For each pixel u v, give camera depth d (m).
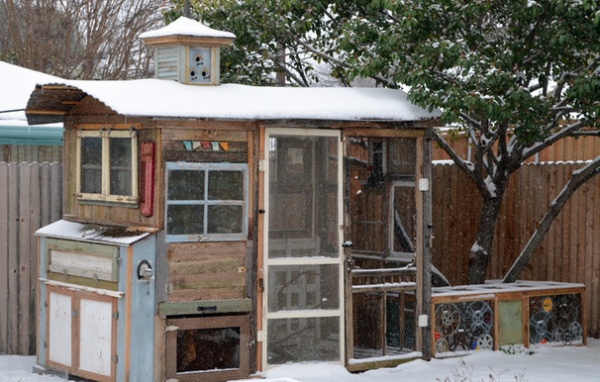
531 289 11.84
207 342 9.87
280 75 14.25
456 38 11.69
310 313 10.28
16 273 11.43
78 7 28.38
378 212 10.92
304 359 10.31
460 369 10.57
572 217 13.22
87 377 9.88
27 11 27.89
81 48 28.88
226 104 9.85
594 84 10.77
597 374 10.34
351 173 10.64
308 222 10.32
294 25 12.90
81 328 9.98
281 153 10.16
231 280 9.91
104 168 10.19
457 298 11.22
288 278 10.22
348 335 10.48
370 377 10.18
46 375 10.33
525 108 11.11
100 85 9.68
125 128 9.88
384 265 10.97
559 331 12.11
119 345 9.51
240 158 9.95
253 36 13.05
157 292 9.55
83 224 10.47
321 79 18.97
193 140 9.70
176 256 9.62
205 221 9.76
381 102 10.69
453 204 14.79
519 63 11.69
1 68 16.44
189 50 10.27
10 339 11.46
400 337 10.96
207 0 13.06
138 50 29.23
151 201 9.61
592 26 10.77
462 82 11.04
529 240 13.41
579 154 14.59
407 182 10.97
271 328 10.13
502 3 11.48
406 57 11.38
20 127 15.19
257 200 10.03
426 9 11.05
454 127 14.09
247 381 7.31
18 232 11.44
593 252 12.93
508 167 12.77
